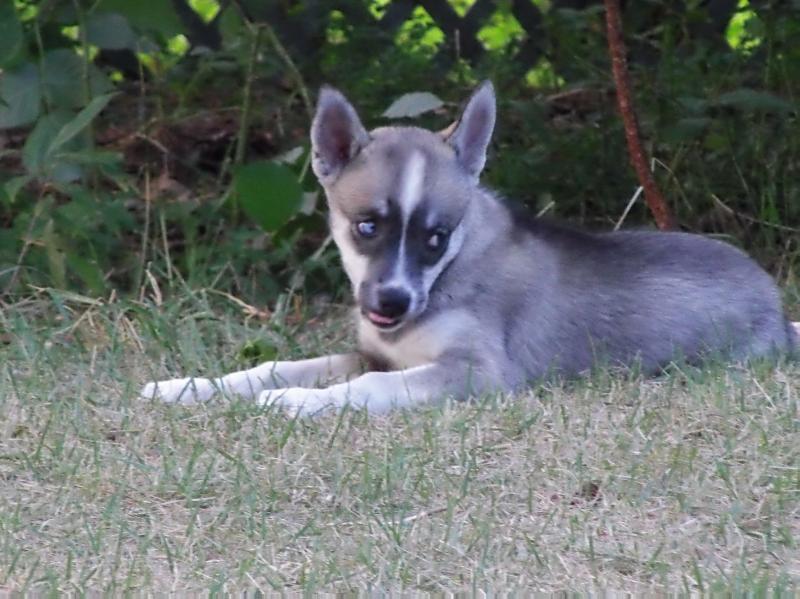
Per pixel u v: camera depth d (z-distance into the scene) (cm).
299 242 1273
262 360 1058
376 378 930
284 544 721
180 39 1496
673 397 923
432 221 934
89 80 1155
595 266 1023
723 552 714
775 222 1303
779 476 786
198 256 1205
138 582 678
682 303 1026
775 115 1345
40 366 994
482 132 970
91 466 805
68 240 1173
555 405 907
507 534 730
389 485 775
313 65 1402
